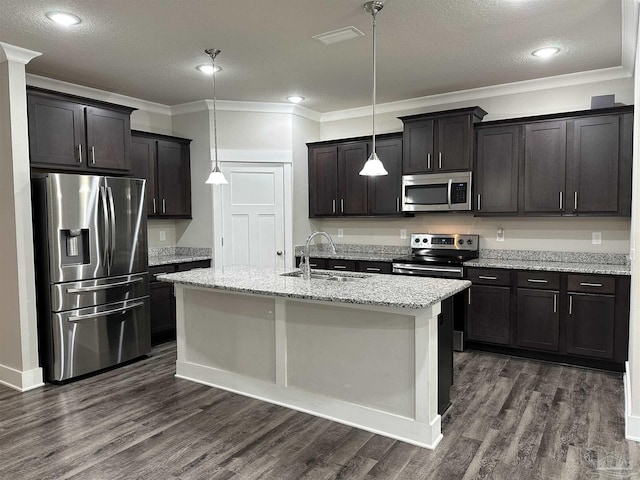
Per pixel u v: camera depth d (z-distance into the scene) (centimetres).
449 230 494
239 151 518
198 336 354
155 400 318
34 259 349
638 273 248
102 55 355
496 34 319
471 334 423
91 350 367
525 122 416
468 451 245
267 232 534
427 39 328
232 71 400
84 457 242
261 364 319
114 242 383
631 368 258
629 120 370
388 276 333
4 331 351
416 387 253
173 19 291
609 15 288
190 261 489
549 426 272
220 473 226
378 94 481
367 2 270
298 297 265
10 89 330
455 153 450
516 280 399
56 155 366
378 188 512
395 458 239
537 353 400
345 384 280
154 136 486
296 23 299
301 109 541
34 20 289
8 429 275
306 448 250
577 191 395
